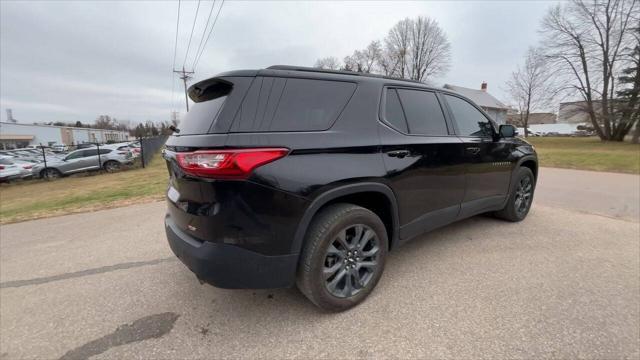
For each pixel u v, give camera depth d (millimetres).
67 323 2258
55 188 11180
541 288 2512
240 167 1764
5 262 3402
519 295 2420
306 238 2066
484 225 4039
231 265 1852
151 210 5637
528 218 4352
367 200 2518
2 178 13617
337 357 1843
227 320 2223
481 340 1940
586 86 30078
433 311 2244
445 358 1806
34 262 3375
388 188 2389
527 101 40500
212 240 1851
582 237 3604
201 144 1809
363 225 2283
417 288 2549
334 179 2066
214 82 2129
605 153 15789
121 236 4156
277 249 1930
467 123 3250
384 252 2445
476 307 2277
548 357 1792
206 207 1832
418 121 2740
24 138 55906
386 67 47438
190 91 2480
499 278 2684
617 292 2436
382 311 2264
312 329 2094
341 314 2250
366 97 2398
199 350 1934
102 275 3000
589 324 2061
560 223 4113
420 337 1984
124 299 2551
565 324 2066
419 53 44969
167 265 3195
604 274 2723
